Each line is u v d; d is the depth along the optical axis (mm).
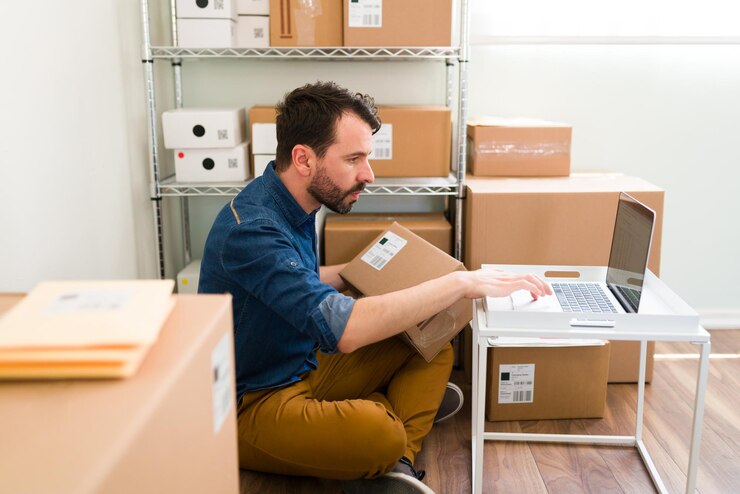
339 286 2090
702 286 2875
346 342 1549
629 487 1810
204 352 705
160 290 751
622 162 2756
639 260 1565
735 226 2818
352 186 1683
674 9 2605
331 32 2281
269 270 1561
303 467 1690
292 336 1702
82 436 540
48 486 484
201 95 2660
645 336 1486
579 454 1963
